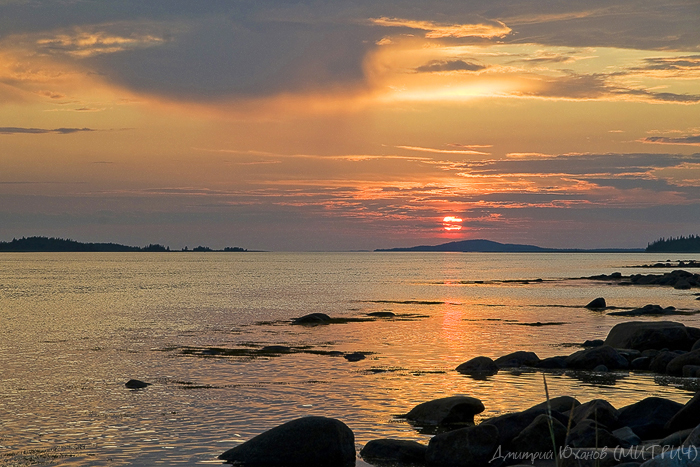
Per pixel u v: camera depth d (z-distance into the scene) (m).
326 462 15.41
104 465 15.26
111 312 59.34
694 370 26.25
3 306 66.06
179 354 33.31
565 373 27.25
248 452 15.62
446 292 89.00
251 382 25.45
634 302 69.25
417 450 15.77
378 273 167.88
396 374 27.09
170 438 17.52
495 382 25.12
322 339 39.44
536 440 15.40
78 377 26.83
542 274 158.25
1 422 19.28
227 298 77.88
